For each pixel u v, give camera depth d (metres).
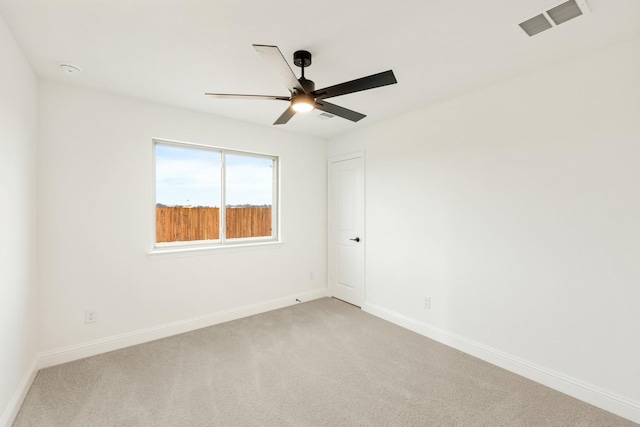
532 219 2.31
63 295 2.49
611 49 1.95
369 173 3.74
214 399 2.04
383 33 1.82
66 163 2.50
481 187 2.63
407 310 3.28
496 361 2.52
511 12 1.63
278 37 1.86
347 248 4.12
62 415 1.86
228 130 3.45
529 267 2.33
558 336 2.18
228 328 3.25
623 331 1.91
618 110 1.92
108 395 2.06
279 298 3.93
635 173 1.87
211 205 3.48
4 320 1.71
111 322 2.72
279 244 3.92
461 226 2.79
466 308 2.74
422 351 2.75
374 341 2.95
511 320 2.44
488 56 2.09
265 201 3.96
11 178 1.82
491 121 2.56
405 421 1.84
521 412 1.93
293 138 4.06
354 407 1.97
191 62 2.17
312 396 2.08
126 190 2.80
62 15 1.64
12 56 1.82
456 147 2.82
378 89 2.64
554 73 2.20
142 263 2.89
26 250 2.11
